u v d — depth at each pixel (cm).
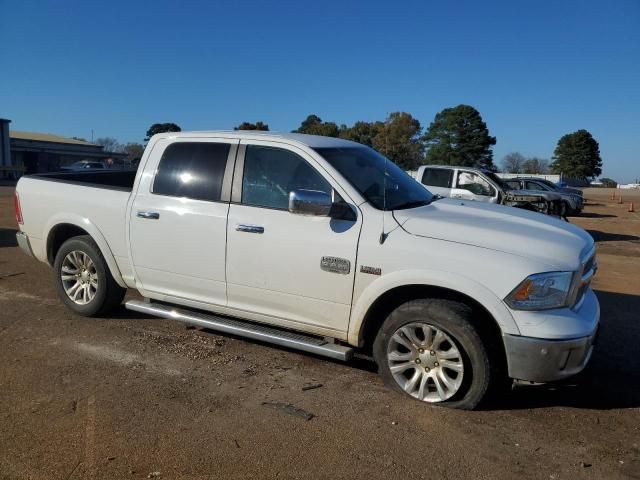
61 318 580
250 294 466
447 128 6338
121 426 362
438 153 6384
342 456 333
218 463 323
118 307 603
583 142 9575
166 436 351
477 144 6266
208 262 482
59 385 421
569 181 6084
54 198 582
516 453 342
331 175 439
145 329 552
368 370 465
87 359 472
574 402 415
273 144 469
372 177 468
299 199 418
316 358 489
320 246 427
